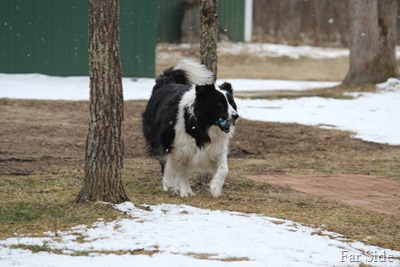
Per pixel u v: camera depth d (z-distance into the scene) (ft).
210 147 38.40
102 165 34.12
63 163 48.11
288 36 170.19
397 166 52.95
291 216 34.71
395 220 35.53
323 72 133.49
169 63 128.77
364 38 100.63
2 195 36.65
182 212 33.19
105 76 33.24
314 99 89.76
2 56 98.37
